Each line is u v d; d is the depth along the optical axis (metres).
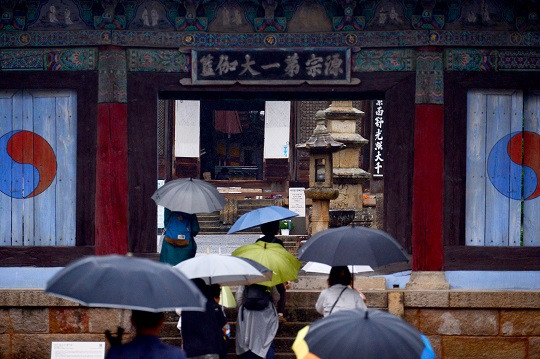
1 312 22.22
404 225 23.44
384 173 23.50
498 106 23.45
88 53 23.39
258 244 18.27
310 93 24.19
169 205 19.11
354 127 41.94
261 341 18.25
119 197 23.27
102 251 23.28
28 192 23.66
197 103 66.88
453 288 23.25
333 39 23.33
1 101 23.69
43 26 23.42
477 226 23.45
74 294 10.27
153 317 11.08
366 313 9.70
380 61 23.31
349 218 36.75
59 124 23.56
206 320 15.54
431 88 23.23
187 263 15.41
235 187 67.56
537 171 23.56
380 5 23.28
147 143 23.41
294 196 43.62
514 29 23.33
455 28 23.23
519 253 23.36
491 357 22.09
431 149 23.23
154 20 23.39
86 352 21.11
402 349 9.20
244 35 23.36
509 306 21.98
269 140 67.12
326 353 9.22
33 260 23.48
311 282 24.20
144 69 23.38
